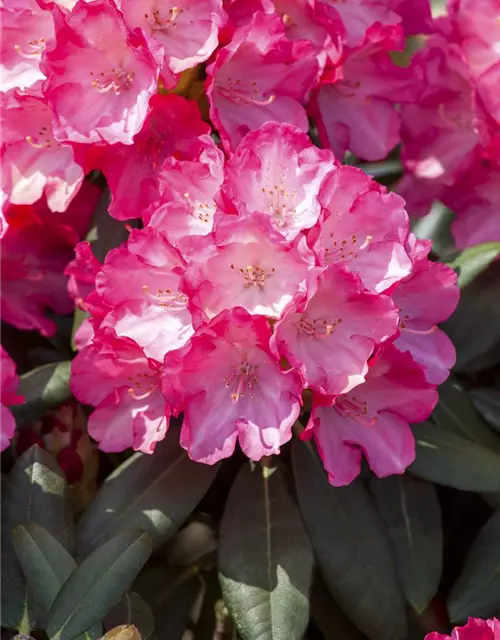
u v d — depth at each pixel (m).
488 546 0.74
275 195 0.69
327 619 0.75
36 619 0.69
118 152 0.73
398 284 0.69
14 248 0.79
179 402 0.67
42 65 0.71
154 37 0.73
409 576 0.74
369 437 0.70
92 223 0.79
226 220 0.65
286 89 0.75
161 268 0.69
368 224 0.69
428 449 0.74
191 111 0.72
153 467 0.73
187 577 0.77
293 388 0.67
